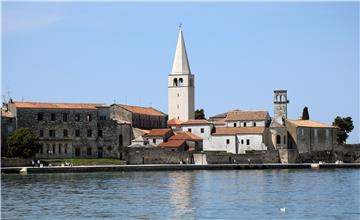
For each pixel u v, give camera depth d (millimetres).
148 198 152875
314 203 144000
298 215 128125
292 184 189375
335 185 186125
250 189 173250
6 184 184250
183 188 175500
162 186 180875
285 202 145625
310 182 196750
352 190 171625
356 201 147625
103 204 142875
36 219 124500
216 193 163125
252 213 130125
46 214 129875
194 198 152750
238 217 125938
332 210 134000
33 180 197750
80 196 156875
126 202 145875
